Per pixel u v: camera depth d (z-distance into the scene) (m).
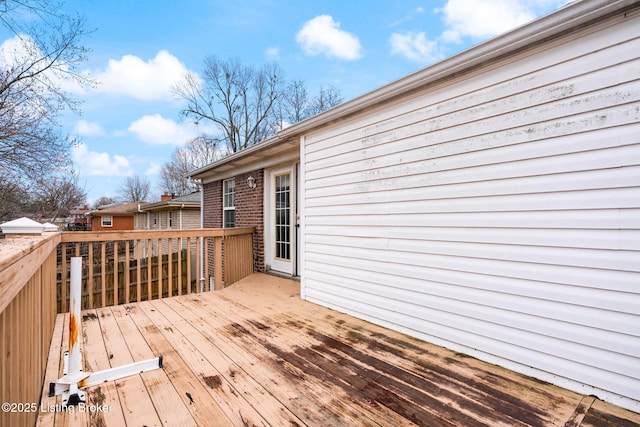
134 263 5.58
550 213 2.28
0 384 1.20
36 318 2.05
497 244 2.54
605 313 2.05
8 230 2.75
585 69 2.13
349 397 2.08
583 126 2.14
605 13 1.99
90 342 2.93
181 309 4.00
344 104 3.62
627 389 1.96
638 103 1.94
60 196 12.80
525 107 2.39
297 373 2.39
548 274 2.28
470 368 2.48
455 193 2.81
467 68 2.67
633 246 1.95
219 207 8.30
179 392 2.12
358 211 3.71
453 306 2.82
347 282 3.83
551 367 2.26
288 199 5.84
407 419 1.86
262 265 6.26
